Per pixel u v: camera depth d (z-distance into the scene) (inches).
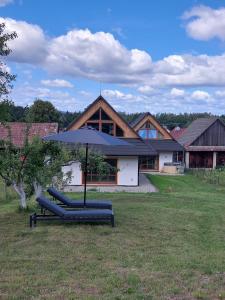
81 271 300.7
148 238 415.8
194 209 648.4
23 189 569.9
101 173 641.6
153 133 2071.9
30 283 271.0
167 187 1385.3
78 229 441.4
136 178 1469.0
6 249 362.3
